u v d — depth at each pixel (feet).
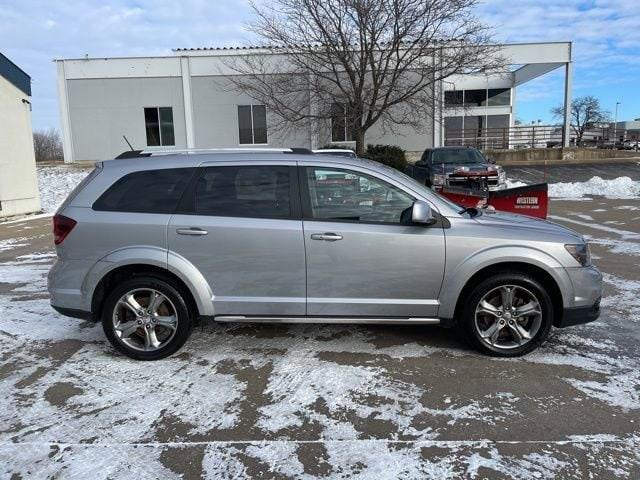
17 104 50.52
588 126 158.92
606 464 9.74
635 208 47.67
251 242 14.01
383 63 69.77
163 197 14.39
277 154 14.75
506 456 10.00
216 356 14.76
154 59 88.74
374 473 9.53
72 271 14.28
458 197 23.72
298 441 10.56
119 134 91.04
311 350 15.12
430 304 14.21
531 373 13.52
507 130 115.65
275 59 84.23
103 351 15.29
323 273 14.07
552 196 59.98
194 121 90.43
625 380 13.10
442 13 63.31
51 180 75.92
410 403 12.03
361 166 14.40
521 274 14.11
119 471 9.64
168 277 14.34
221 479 9.41
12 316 18.60
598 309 14.49
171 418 11.48
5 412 11.79
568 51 86.38
